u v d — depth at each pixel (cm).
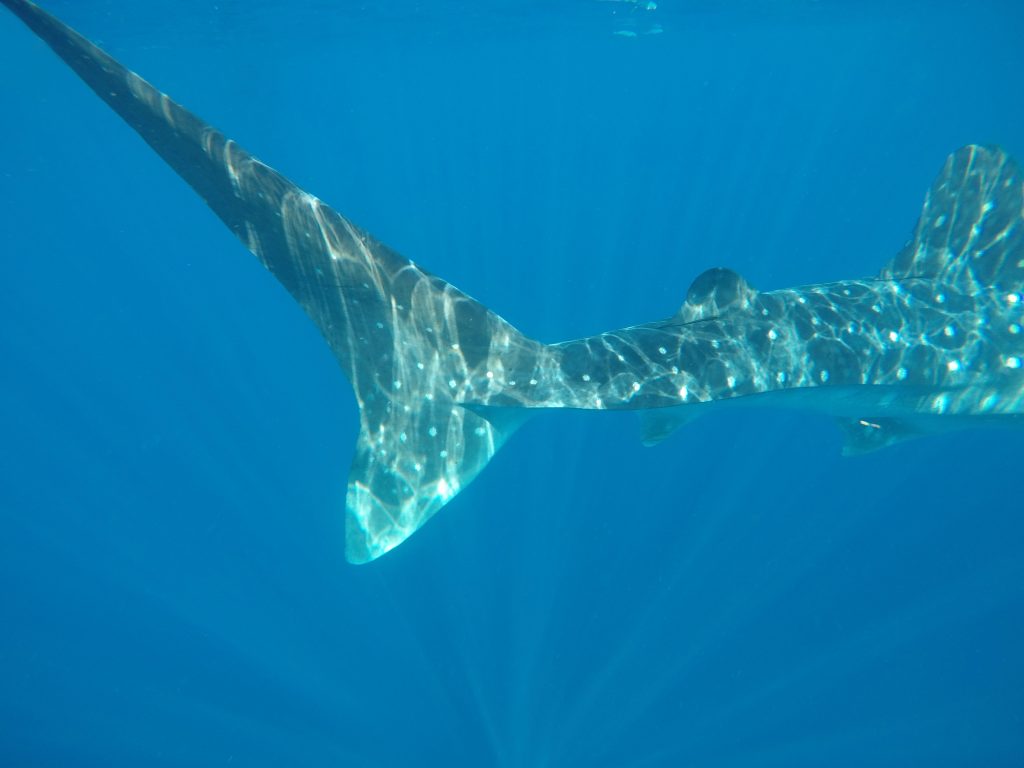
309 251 487
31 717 1259
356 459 462
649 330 546
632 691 1170
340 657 1282
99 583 1540
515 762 1086
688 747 1088
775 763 1079
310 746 1162
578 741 1109
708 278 559
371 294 499
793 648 1234
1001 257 652
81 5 2205
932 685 1202
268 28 2825
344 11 2597
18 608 1493
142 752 1183
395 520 450
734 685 1191
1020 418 617
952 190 667
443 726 1152
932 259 655
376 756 1127
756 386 523
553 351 521
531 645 1231
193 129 452
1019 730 1107
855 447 696
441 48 3706
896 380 570
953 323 607
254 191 470
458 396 496
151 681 1309
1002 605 1311
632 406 498
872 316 587
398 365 493
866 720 1130
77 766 1170
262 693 1252
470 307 517
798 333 557
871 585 1338
